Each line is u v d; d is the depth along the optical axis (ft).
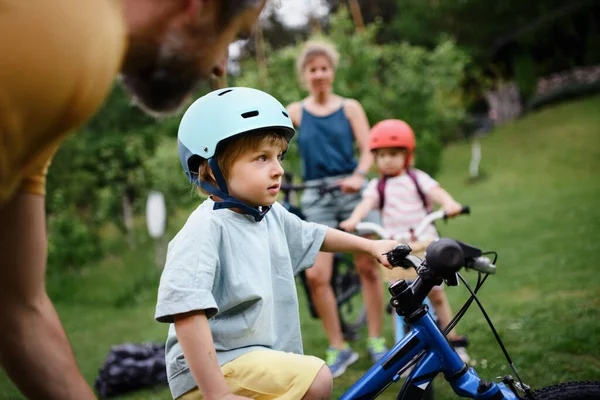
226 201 6.92
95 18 4.16
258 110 6.89
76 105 4.26
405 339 6.82
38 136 4.32
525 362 12.00
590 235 23.94
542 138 58.54
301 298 22.08
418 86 27.55
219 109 6.91
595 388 6.64
